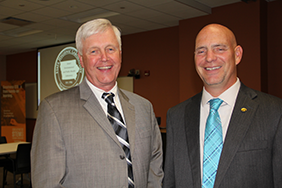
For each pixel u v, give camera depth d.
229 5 5.09
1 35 7.18
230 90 1.39
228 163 1.26
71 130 1.37
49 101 1.42
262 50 4.82
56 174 1.29
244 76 4.90
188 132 1.49
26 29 6.76
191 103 1.58
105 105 1.54
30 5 4.80
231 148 1.28
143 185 1.51
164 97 6.59
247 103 1.35
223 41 1.34
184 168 1.45
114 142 1.43
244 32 4.91
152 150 1.71
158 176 1.63
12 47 8.93
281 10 4.86
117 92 1.65
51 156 1.31
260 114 1.30
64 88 8.16
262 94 1.39
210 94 1.45
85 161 1.36
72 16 5.57
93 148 1.38
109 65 1.46
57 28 6.45
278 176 1.21
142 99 1.78
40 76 8.91
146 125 1.63
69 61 8.00
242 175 1.24
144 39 6.94
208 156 1.33
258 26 4.73
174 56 6.40
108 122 1.45
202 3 5.07
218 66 1.35
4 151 4.36
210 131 1.36
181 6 4.85
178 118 1.58
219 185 1.25
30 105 9.65
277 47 4.91
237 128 1.30
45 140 1.33
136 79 7.10
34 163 1.34
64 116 1.39
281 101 1.32
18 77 10.12
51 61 8.55
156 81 6.73
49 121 1.36
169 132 1.62
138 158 1.51
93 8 4.99
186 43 5.71
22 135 8.85
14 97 8.98
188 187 1.41
